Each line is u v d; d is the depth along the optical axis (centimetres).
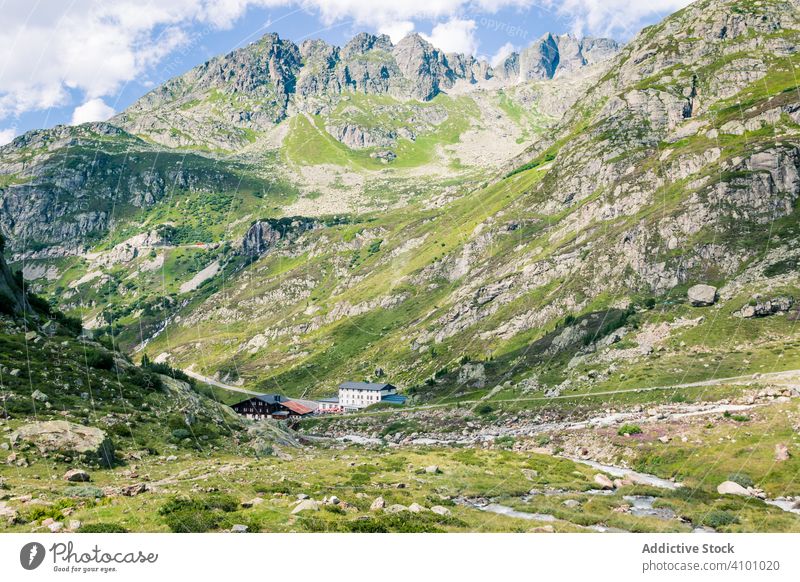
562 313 18875
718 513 5131
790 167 18238
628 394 12362
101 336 11812
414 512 4159
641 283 17875
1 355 7138
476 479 6431
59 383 7031
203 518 3206
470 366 18612
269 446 7912
